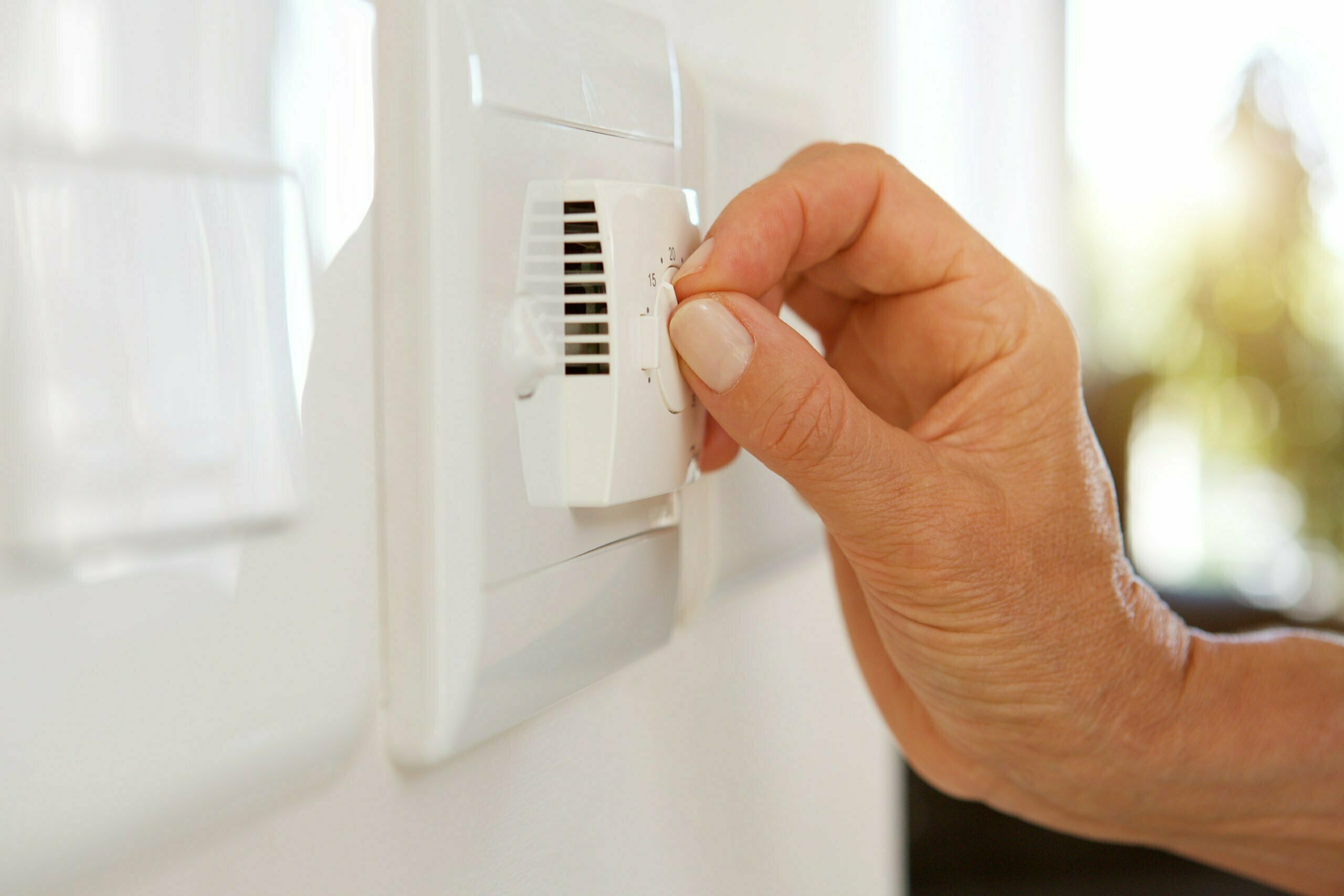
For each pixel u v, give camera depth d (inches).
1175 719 15.3
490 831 10.8
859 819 25.0
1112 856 56.5
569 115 10.3
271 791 7.3
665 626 13.0
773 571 18.3
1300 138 60.8
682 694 15.7
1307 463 61.3
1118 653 14.5
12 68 5.3
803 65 20.2
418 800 9.6
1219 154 61.9
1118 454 64.4
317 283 7.5
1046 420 13.6
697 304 11.1
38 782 5.6
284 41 7.1
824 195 13.3
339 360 7.8
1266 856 17.6
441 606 8.8
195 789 6.6
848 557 13.4
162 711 6.3
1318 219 61.2
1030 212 53.6
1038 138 55.1
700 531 15.3
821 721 22.2
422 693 8.8
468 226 8.8
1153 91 62.6
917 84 29.4
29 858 5.6
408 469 8.6
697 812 16.3
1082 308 65.0
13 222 5.4
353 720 8.0
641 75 11.7
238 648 6.9
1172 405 63.5
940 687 14.8
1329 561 60.9
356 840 8.7
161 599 6.3
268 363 7.1
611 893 13.6
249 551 6.9
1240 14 61.1
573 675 10.9
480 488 9.0
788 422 11.4
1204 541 63.2
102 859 6.0
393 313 8.5
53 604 5.7
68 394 5.7
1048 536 13.5
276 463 7.2
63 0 5.6
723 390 11.2
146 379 6.1
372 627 8.3
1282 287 61.4
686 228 12.0
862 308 15.9
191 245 6.4
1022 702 14.5
